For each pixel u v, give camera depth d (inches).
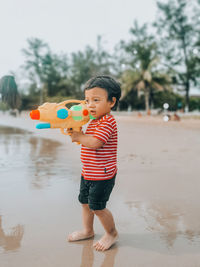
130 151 285.6
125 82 1491.1
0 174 187.2
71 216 116.5
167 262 82.4
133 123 805.2
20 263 81.0
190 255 86.7
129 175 185.9
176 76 1635.1
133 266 80.0
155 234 101.3
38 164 220.4
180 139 395.9
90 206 91.4
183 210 124.2
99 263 81.5
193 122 840.9
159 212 121.6
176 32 1614.2
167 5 1605.6
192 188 157.1
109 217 92.4
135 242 95.3
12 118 1002.7
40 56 2428.6
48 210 123.0
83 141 88.2
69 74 2459.4
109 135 88.7
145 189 154.9
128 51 1612.9
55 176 182.9
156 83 1453.0
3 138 393.4
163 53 1673.2
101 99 89.3
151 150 293.0
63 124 87.4
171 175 186.2
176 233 102.2
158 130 559.8
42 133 464.4
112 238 93.1
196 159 243.0
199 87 1617.9
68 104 98.3
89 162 90.2
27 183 165.8
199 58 1557.6
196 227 107.2
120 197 141.0
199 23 1573.6
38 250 88.9
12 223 109.1
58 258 84.1
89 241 96.0
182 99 1752.0
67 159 241.8
